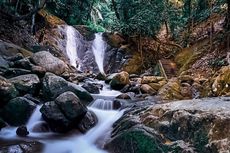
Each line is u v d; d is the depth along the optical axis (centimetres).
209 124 434
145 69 1734
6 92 698
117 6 2030
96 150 573
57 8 2102
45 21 1747
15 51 1149
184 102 569
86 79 1188
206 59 1345
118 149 528
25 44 1418
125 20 1917
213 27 1571
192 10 1994
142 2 1775
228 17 1355
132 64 1769
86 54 1870
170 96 923
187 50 1655
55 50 1602
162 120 517
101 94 954
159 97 918
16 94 726
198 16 1925
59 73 1041
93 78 1277
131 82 1111
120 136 532
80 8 2250
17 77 809
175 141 463
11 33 1383
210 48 1413
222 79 836
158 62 1561
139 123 555
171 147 452
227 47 1276
